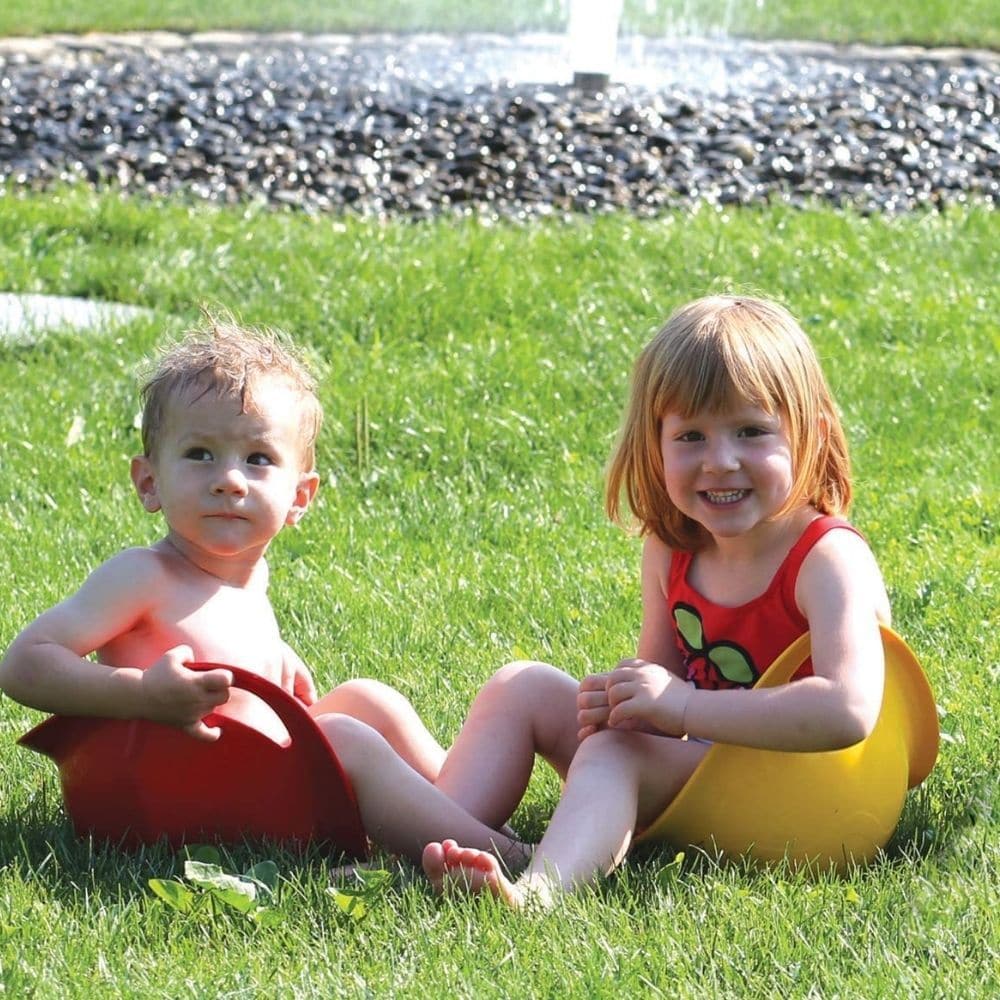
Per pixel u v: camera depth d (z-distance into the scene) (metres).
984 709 5.56
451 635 6.40
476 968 3.84
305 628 6.42
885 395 9.53
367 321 10.34
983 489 8.14
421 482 8.19
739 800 4.38
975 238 12.83
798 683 4.27
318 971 3.83
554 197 14.27
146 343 9.84
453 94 18.12
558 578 7.03
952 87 19.55
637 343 10.14
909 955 3.94
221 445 4.46
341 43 23.17
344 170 14.91
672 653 4.98
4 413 8.86
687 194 14.50
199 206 13.34
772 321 4.64
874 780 4.46
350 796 4.32
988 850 4.58
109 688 4.15
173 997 3.69
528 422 8.83
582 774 4.43
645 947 3.95
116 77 19.34
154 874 4.32
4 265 11.25
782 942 3.96
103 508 7.68
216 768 4.31
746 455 4.48
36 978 3.76
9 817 4.75
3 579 6.80
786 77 20.23
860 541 4.61
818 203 14.14
